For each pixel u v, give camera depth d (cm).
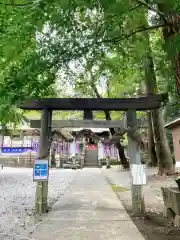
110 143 749
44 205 639
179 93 388
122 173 1753
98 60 602
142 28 461
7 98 425
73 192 971
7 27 390
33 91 492
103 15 437
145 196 855
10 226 524
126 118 650
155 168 1786
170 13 344
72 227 499
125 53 643
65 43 468
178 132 1508
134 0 339
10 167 2666
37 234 460
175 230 480
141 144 652
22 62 453
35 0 327
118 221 540
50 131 662
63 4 347
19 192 1033
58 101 649
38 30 403
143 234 462
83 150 2823
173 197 516
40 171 644
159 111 1416
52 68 482
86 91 1245
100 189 1046
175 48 343
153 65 902
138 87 1524
